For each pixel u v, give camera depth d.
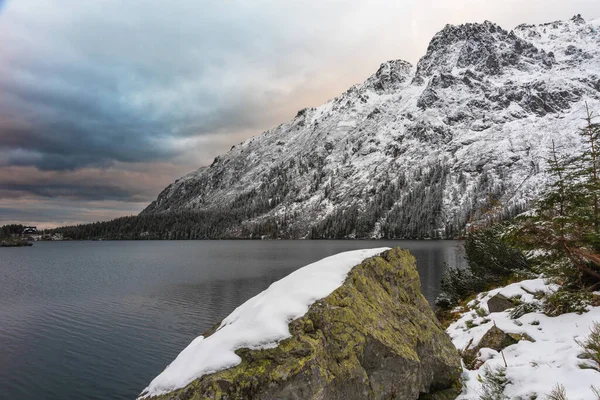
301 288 5.72
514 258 16.95
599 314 7.88
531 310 9.48
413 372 5.68
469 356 8.51
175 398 4.21
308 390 4.30
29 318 33.75
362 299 5.98
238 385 4.23
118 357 23.06
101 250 161.75
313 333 4.93
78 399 17.81
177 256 114.38
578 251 8.80
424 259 70.62
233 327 5.22
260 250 138.00
